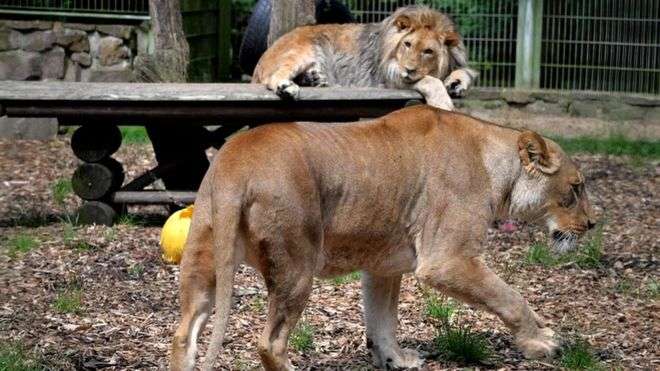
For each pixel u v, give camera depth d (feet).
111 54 61.67
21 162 53.21
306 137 21.99
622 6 70.90
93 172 39.65
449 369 25.05
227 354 25.85
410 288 32.27
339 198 22.27
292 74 40.88
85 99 37.17
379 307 24.98
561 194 25.54
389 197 22.89
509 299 23.81
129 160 54.80
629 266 36.19
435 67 39.58
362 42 42.22
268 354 21.30
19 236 37.32
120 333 27.43
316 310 29.81
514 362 25.61
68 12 61.77
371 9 72.43
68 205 43.88
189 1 68.44
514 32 73.31
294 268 21.26
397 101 38.24
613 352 26.68
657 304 31.40
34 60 60.90
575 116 70.85
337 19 56.18
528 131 24.91
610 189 51.08
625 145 62.34
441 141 23.77
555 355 24.80
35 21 60.70
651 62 71.00
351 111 38.04
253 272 33.78
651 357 26.37
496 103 71.41
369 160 22.66
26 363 24.36
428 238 23.48
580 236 25.98
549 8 72.23
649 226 42.96
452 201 23.56
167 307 30.09
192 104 37.68
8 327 27.48
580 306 31.09
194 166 42.06
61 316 28.73
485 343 26.66
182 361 20.90
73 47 61.36
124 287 31.99
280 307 21.38
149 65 47.26
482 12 72.79
